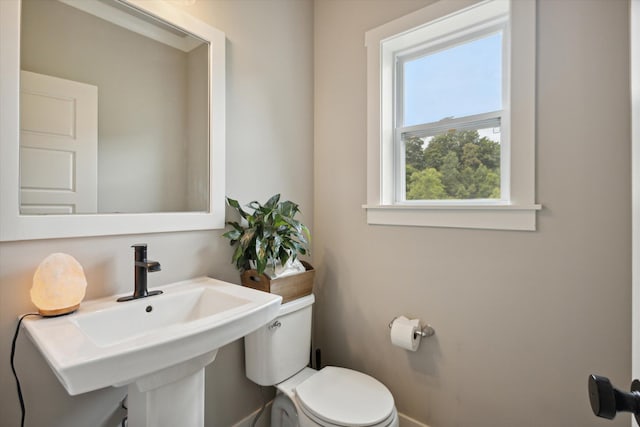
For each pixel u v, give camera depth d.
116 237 1.08
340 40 1.79
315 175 1.91
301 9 1.83
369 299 1.68
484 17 1.39
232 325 0.86
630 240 1.04
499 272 1.29
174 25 1.23
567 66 1.14
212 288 1.17
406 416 1.54
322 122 1.87
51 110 0.95
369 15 1.67
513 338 1.26
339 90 1.79
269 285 1.36
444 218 1.42
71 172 0.99
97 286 1.04
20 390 0.88
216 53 1.35
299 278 1.50
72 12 1.00
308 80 1.88
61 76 0.98
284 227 1.45
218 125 1.36
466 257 1.37
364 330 1.70
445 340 1.43
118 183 1.09
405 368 1.55
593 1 1.09
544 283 1.19
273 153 1.65
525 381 1.24
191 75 1.29
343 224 1.79
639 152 0.64
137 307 1.00
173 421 0.88
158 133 1.20
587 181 1.11
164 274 1.21
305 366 1.55
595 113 1.09
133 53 1.14
